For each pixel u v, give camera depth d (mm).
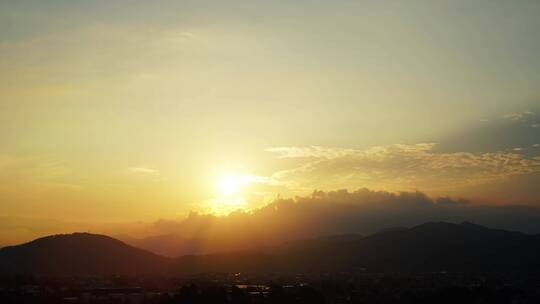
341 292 187500
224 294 157250
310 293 163000
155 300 160250
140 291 195125
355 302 168125
